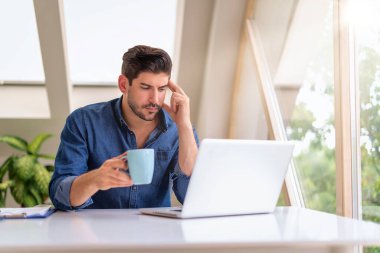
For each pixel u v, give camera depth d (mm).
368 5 1904
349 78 2025
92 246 1010
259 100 3033
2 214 1460
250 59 3191
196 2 3225
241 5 3209
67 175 1732
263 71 2998
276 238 1096
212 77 3389
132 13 3508
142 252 1125
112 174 1436
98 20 3523
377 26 1837
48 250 1086
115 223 1335
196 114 3732
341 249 1234
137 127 1881
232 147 1410
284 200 2580
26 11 3404
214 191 1435
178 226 1272
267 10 2990
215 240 1058
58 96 3389
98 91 3797
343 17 2020
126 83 1785
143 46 1780
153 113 1768
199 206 1425
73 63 3701
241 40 3303
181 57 3455
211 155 1377
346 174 2000
